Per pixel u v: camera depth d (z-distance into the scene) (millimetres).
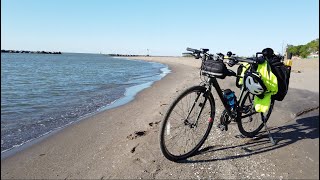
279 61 4277
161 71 31438
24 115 8148
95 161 4273
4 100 11047
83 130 6082
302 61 29203
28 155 4770
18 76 24578
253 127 4891
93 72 30797
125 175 3719
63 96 12070
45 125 6895
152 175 3688
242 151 4379
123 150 4555
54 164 4320
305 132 5176
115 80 20125
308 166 3887
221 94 4184
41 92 13594
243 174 3705
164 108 7645
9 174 4086
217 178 3617
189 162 4031
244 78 4277
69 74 27312
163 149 3867
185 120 4059
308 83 12656
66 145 5133
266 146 4559
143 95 11227
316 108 7023
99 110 8508
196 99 4047
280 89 4340
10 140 5691
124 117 7094
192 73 24562
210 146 4543
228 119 4367
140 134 5324
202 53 4074
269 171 3770
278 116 6211
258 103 4332
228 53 4117
